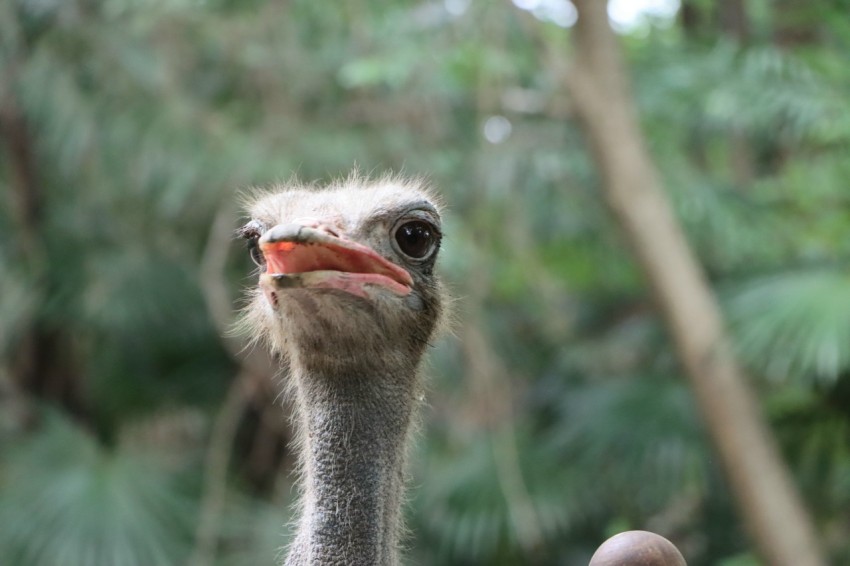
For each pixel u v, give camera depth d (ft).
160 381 45.37
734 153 50.57
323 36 42.73
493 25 39.34
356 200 16.11
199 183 41.63
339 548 15.67
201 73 43.55
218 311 38.83
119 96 41.42
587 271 49.85
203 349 45.75
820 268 39.06
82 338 44.42
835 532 42.16
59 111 40.22
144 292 42.88
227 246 39.96
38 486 35.32
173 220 43.93
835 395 38.58
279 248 14.28
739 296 38.50
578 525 41.65
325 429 15.96
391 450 16.03
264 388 42.83
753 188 46.62
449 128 43.98
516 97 42.96
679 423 41.24
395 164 41.75
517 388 47.29
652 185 37.52
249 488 45.01
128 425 45.91
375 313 15.10
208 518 36.32
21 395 42.24
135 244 43.78
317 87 43.27
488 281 40.78
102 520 34.14
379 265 15.15
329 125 43.29
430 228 16.24
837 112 38.55
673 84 42.75
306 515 16.17
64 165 41.24
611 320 50.47
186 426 48.80
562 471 41.09
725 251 44.78
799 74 39.34
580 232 46.39
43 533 33.83
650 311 48.57
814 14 42.73
